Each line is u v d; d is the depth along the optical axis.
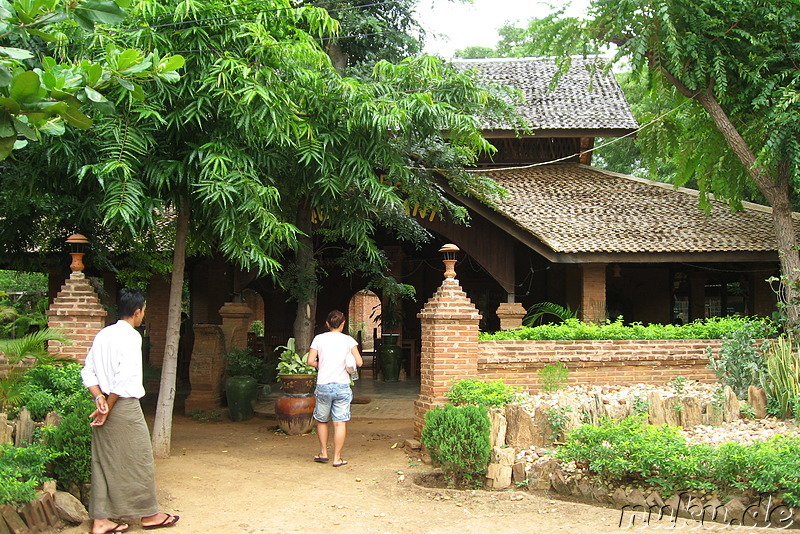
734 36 12.79
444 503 6.75
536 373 9.79
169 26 8.05
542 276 20.36
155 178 8.21
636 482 6.48
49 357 7.47
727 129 13.11
